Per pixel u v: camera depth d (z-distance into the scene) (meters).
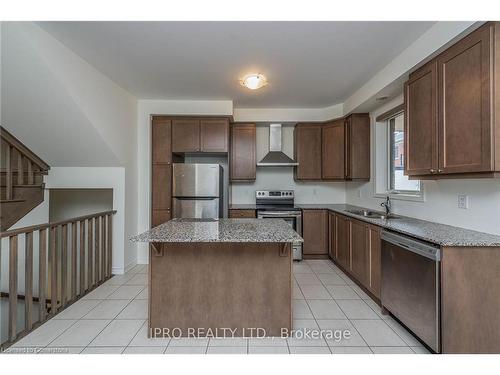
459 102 2.04
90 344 2.20
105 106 3.30
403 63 2.69
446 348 1.89
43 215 3.81
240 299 2.32
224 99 4.21
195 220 3.08
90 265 3.25
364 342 2.22
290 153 5.16
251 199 5.17
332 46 2.61
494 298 1.90
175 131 4.27
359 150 4.22
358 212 3.88
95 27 2.32
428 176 2.46
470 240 1.94
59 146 3.40
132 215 4.06
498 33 1.79
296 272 3.94
